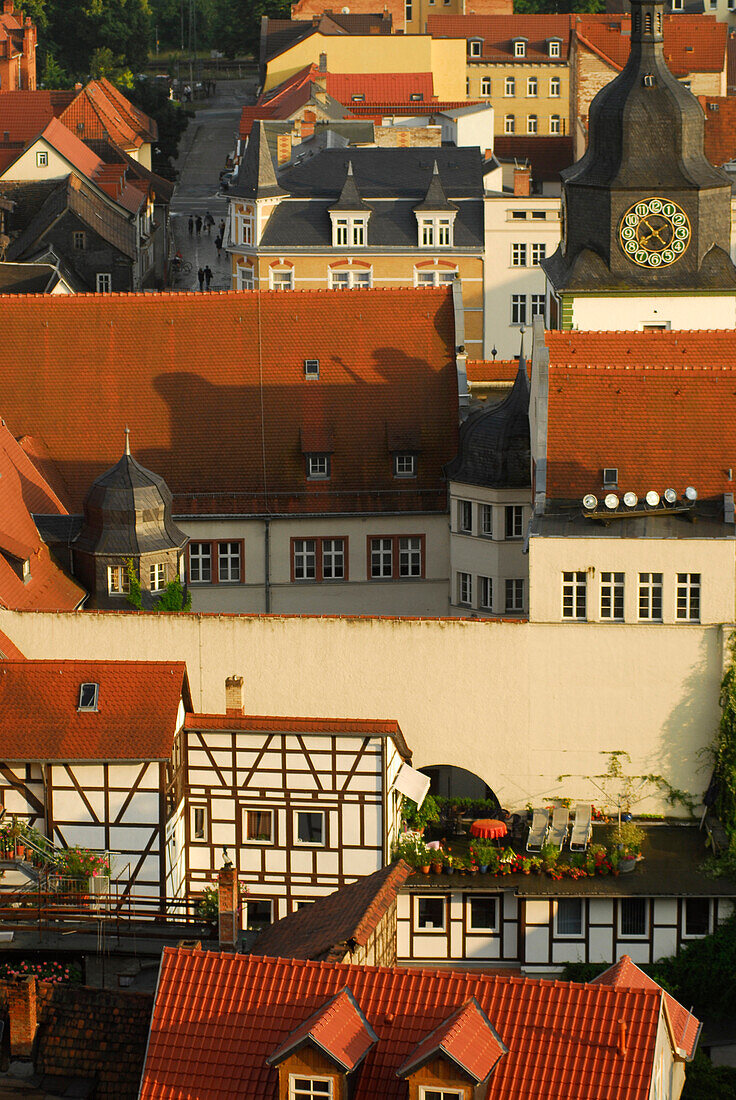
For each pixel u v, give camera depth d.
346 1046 155.88
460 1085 152.88
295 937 198.25
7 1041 183.00
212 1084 159.12
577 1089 153.00
